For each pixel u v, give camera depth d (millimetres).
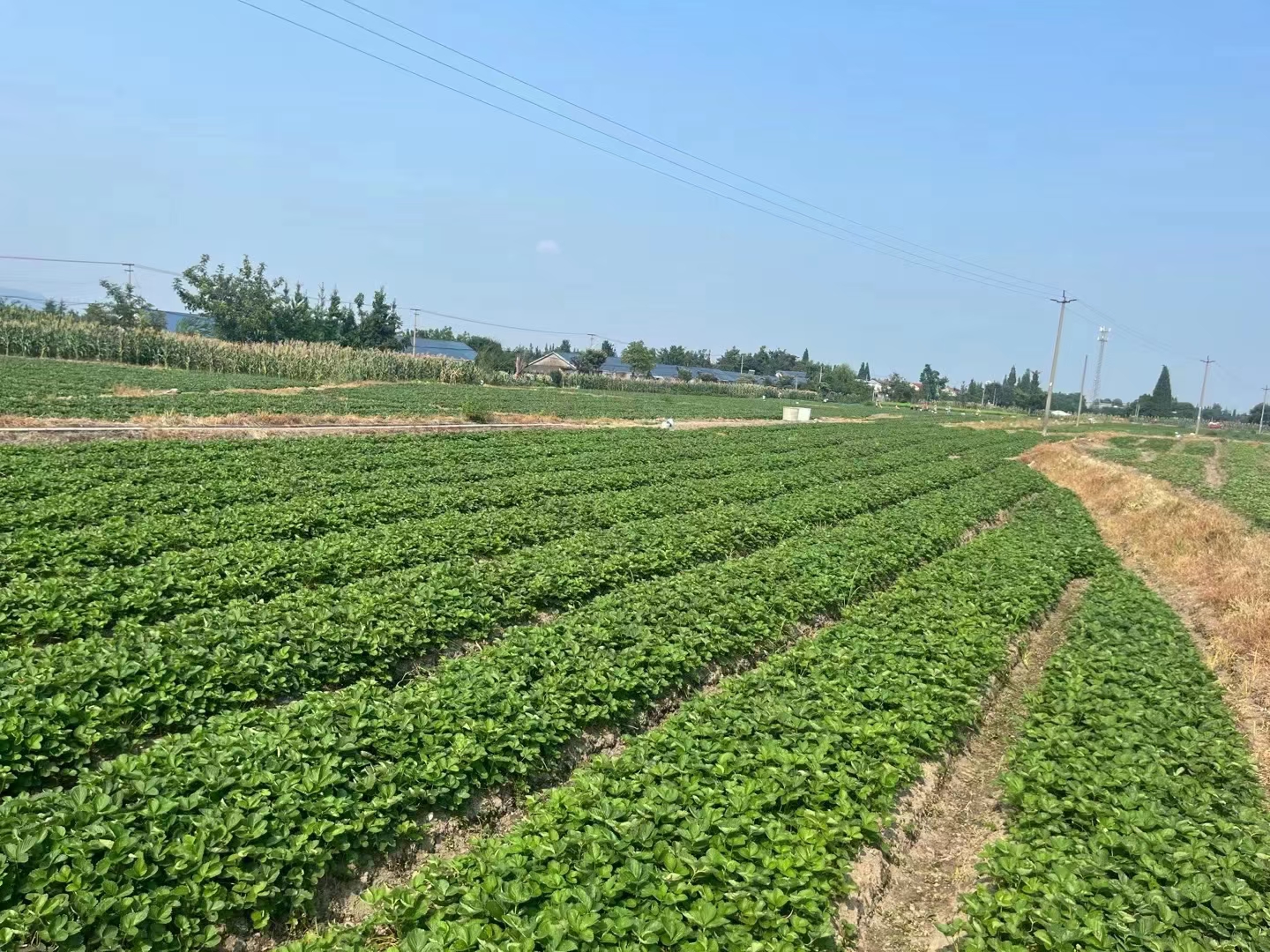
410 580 15359
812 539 22500
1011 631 16250
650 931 6523
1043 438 81875
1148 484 37219
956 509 30359
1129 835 8438
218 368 74625
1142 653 15109
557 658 12141
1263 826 8875
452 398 66438
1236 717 12945
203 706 10375
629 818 8133
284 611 13125
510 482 27953
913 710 11523
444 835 9000
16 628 11797
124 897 6547
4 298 100500
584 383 122500
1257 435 148375
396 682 12359
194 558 15523
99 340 72188
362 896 7227
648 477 33000
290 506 21078
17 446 27125
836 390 166625
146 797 7723
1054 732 11383
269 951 7102
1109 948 6789
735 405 105500
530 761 10008
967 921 7738
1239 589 19094
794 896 7254
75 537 16109
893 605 17125
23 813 7363
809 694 11672
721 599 15844
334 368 79000
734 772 9273
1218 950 6801
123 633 11766
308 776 8344
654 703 12148
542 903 6984
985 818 10398
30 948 6047
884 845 9102
